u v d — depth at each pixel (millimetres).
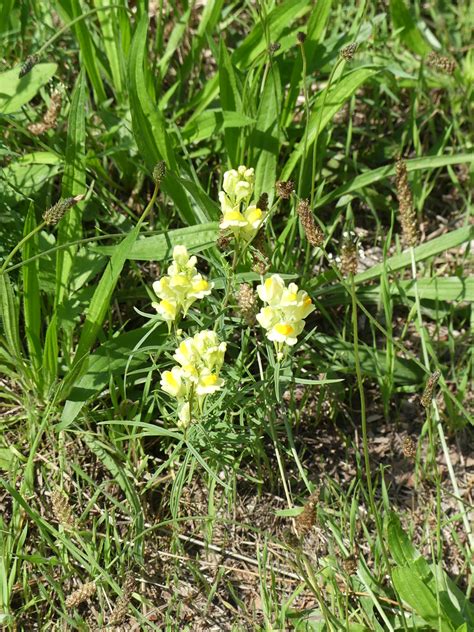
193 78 1432
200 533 1210
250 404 1205
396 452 1277
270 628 1132
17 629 1151
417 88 1412
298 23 1496
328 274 1315
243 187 1153
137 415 1223
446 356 1335
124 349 1240
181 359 1099
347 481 1255
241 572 1194
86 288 1260
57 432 1226
